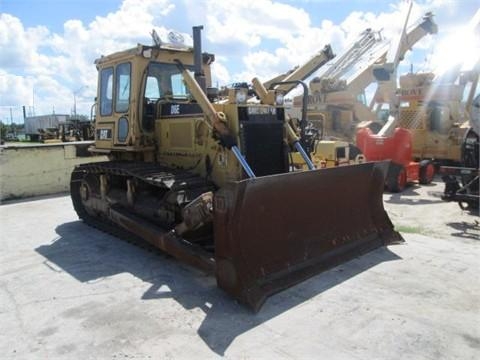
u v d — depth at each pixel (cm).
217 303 392
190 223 447
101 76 675
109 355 313
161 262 508
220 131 473
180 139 567
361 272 456
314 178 444
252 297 380
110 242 598
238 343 326
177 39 623
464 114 1188
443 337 330
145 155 638
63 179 1028
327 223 474
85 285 442
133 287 434
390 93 1123
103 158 1084
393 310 373
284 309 378
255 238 403
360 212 523
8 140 3272
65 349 323
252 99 567
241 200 383
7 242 607
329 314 368
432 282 431
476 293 406
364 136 1025
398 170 941
